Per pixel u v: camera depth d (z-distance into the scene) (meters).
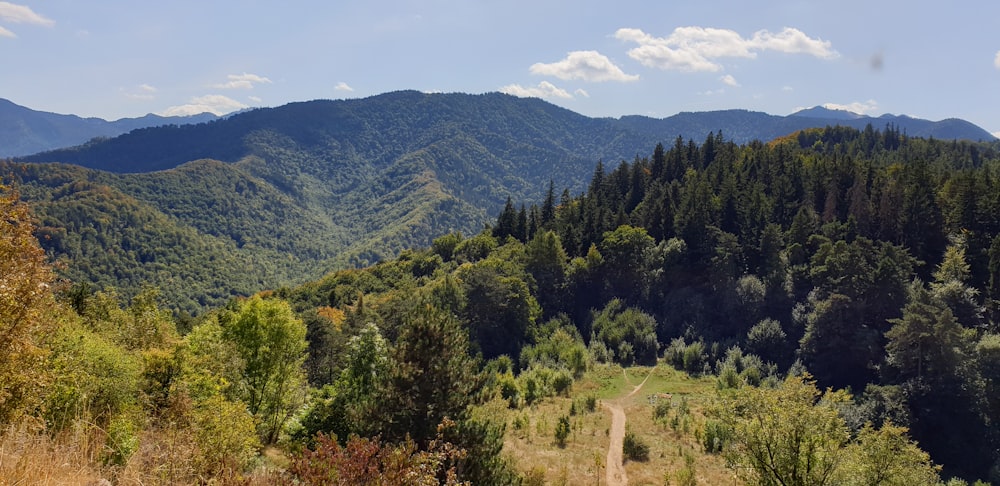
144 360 19.08
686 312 69.56
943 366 45.88
